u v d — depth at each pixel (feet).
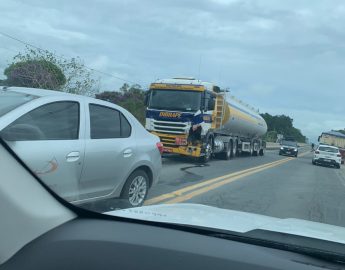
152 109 64.75
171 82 65.62
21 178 8.65
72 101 19.52
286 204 34.45
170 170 51.55
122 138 22.82
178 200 30.73
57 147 17.49
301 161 114.11
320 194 43.11
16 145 15.28
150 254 8.01
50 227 8.74
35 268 7.82
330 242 9.35
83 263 7.89
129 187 23.36
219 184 42.29
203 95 63.62
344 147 145.69
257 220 11.35
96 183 20.38
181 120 63.16
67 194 17.94
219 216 11.21
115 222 9.48
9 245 8.11
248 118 95.40
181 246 8.26
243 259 7.89
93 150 19.93
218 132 76.95
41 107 17.49
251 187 42.75
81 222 9.31
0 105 16.52
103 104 21.85
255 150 115.34
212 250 8.16
